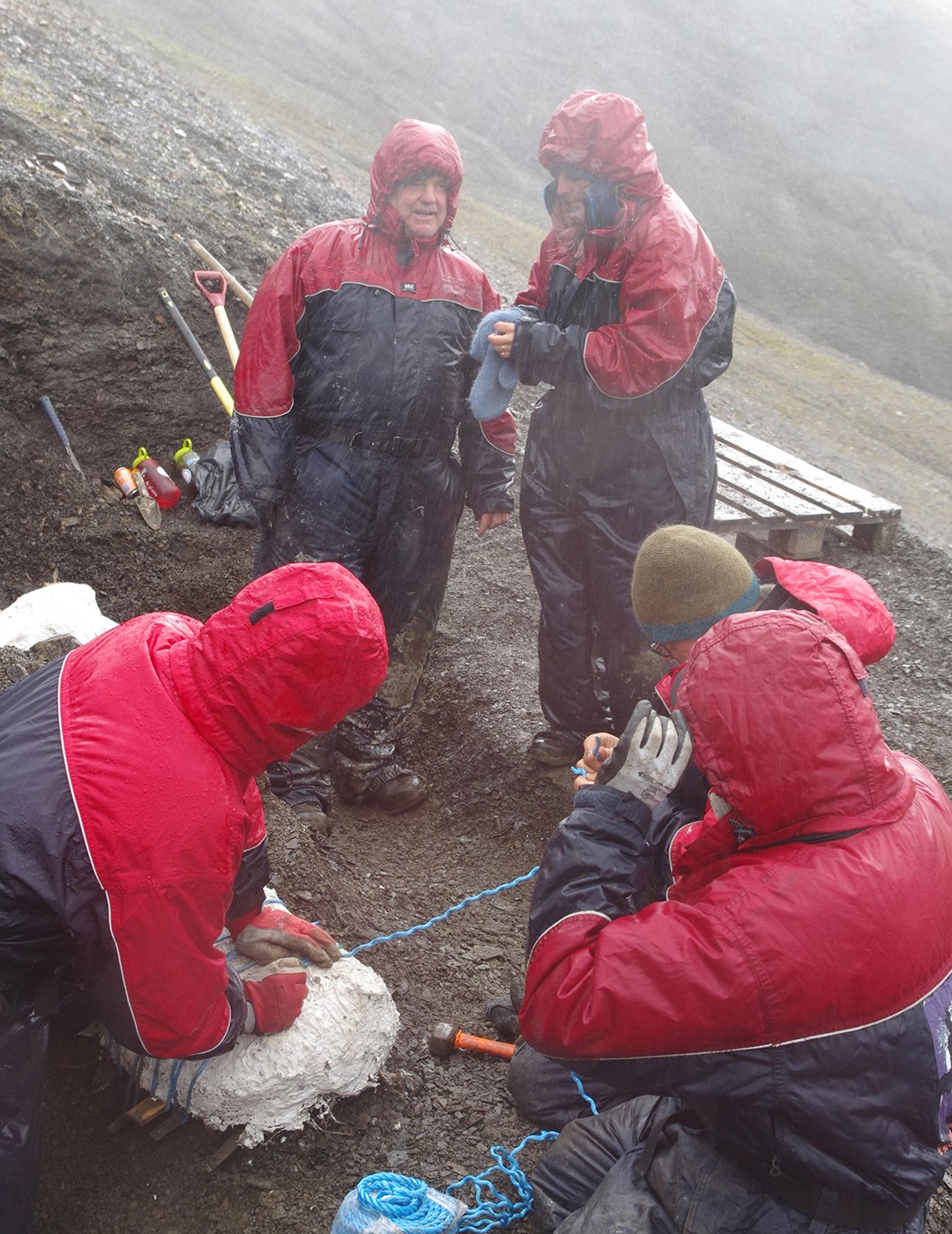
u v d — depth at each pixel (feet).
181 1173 7.73
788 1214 5.70
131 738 6.16
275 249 21.35
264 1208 7.61
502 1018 9.50
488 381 11.13
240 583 16.84
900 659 16.06
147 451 17.71
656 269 10.21
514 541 18.52
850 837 5.44
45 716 6.37
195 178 22.71
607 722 13.15
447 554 12.89
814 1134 5.38
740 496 17.87
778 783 5.40
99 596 16.17
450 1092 8.73
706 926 5.42
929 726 14.37
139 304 17.89
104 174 19.56
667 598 7.47
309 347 11.59
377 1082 8.39
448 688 15.14
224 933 8.32
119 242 17.93
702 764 5.62
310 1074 7.77
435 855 12.98
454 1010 9.80
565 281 11.11
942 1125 5.63
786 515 17.44
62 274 17.11
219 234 20.39
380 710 13.42
